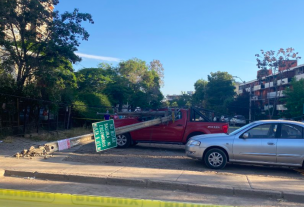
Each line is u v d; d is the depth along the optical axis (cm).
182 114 1228
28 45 1617
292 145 819
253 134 863
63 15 1565
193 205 432
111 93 3086
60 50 1503
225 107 5319
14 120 1506
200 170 855
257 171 868
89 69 3088
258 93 6359
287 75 5116
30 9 1491
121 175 735
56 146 1116
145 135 1244
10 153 1043
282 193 621
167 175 745
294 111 3841
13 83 1527
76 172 761
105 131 1060
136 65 4812
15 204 452
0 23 1415
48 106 1662
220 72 5862
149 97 4219
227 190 644
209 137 889
